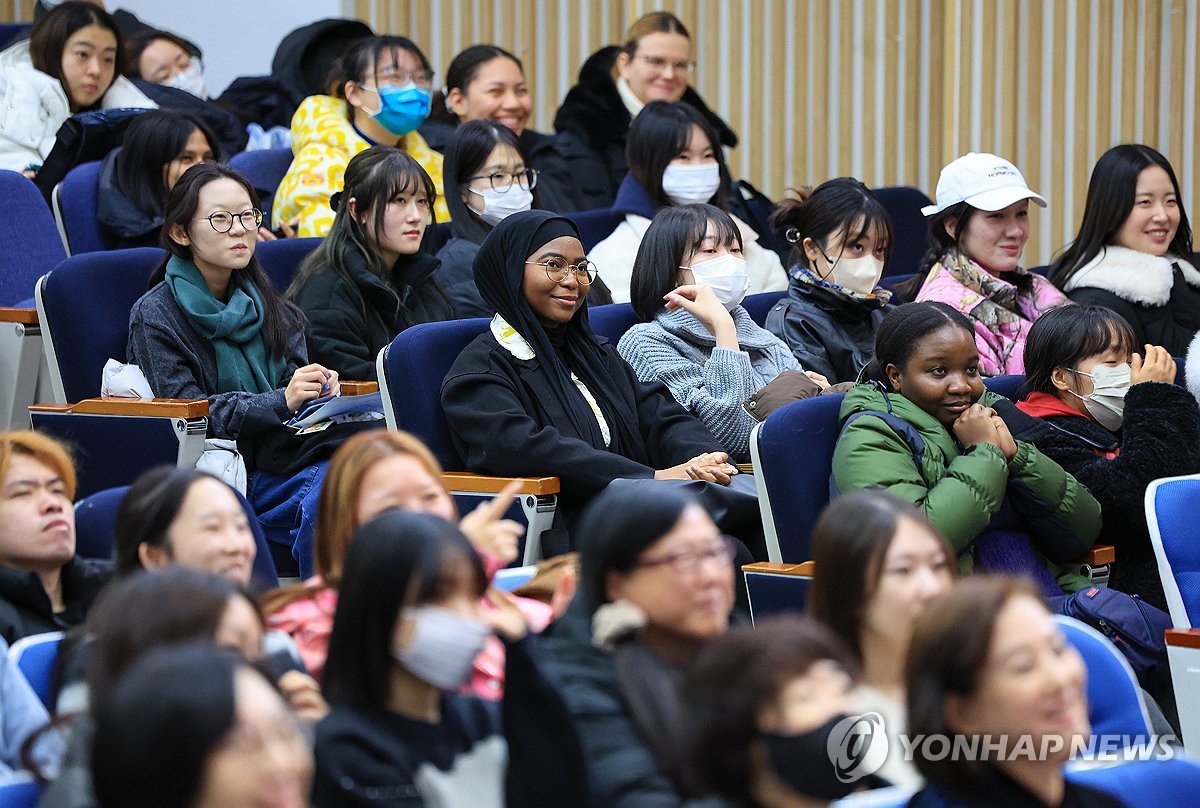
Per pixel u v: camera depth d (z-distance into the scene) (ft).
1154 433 26.21
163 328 29.71
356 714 13.91
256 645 13.44
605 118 46.73
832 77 52.80
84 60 44.09
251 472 29.60
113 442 28.40
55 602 19.98
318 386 29.48
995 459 24.34
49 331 30.09
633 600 14.87
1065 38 50.37
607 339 29.84
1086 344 27.32
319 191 41.47
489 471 27.27
